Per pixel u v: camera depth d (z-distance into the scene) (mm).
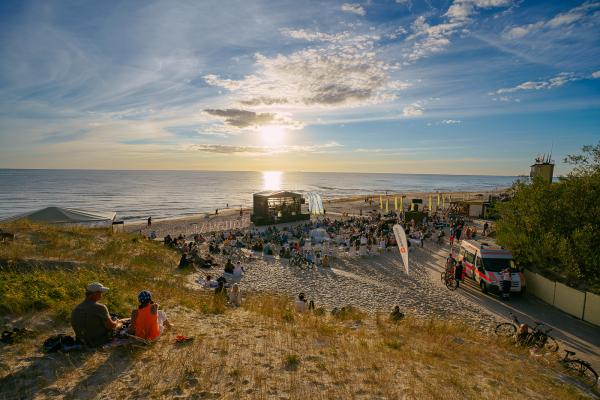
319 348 7762
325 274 21922
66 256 14750
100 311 5957
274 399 5078
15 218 21062
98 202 91312
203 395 4965
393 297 17578
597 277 15117
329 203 83188
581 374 9359
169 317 8555
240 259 25844
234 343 7258
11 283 8211
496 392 6629
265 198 45469
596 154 16781
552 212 17375
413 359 7977
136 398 4699
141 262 17344
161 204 89375
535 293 18000
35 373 4988
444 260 26453
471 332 12469
